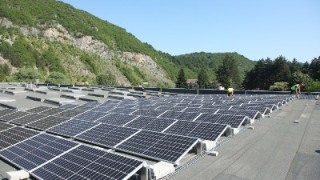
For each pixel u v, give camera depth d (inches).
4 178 467.8
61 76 4958.2
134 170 398.6
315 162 503.5
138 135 616.1
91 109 1211.2
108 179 389.7
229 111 954.7
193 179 442.0
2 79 5324.8
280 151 569.3
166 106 1310.3
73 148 520.1
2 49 6899.6
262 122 865.5
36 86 3221.0
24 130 719.1
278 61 4889.3
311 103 1417.3
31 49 7608.3
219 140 641.0
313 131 743.7
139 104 1467.8
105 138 642.8
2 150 591.8
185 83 5511.8
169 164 464.8
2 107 1660.9
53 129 788.6
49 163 479.8
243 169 478.3
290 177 441.7
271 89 3809.1
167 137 569.0
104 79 6176.2
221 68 5595.5
